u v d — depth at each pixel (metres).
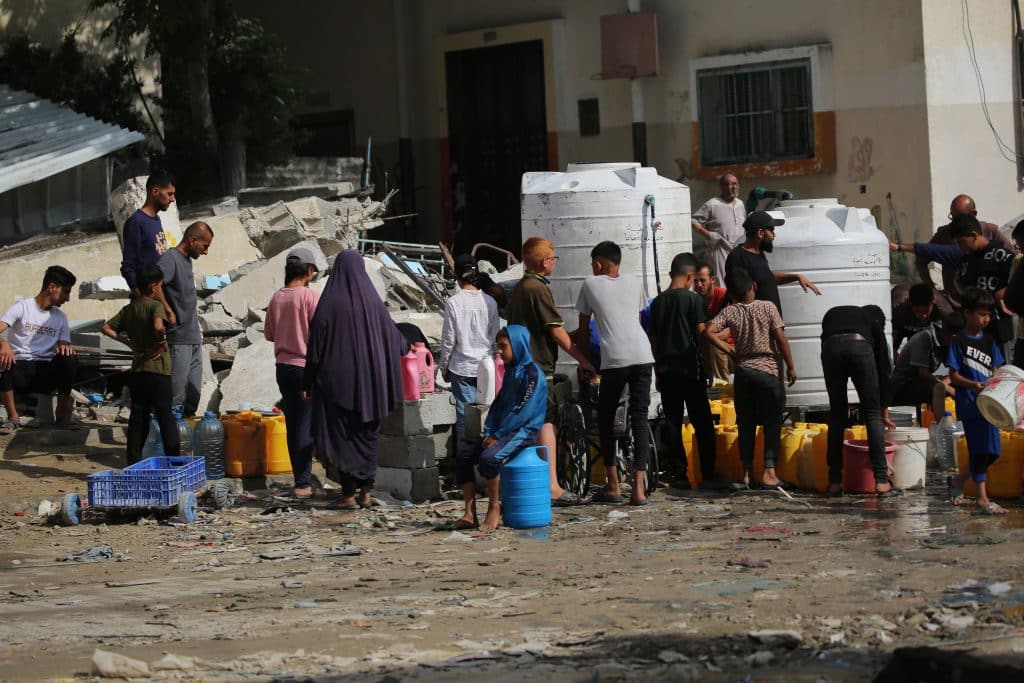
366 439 20.38
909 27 35.47
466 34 42.91
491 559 16.28
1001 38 36.78
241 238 32.75
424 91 44.28
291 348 21.47
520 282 20.55
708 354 25.61
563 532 18.03
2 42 38.19
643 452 19.86
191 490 20.34
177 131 39.00
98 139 35.19
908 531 16.86
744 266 21.78
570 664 11.22
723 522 18.20
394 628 12.85
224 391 26.02
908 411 24.64
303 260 21.83
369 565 16.28
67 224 35.91
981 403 17.44
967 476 19.09
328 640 12.41
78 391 27.62
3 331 24.31
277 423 22.92
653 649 11.57
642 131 39.84
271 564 16.64
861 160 36.50
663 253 22.61
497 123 43.47
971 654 9.92
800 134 37.47
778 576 14.34
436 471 21.42
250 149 40.00
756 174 37.91
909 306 25.09
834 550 15.78
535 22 41.59
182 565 16.81
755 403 20.78
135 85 39.16
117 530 19.41
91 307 30.33
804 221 23.28
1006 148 36.81
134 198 30.50
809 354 23.03
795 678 10.48
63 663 11.92
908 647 10.28
